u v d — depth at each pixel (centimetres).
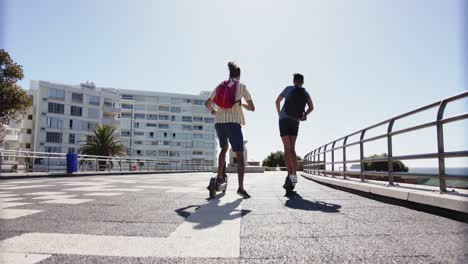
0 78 2344
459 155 341
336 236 246
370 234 251
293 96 578
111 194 549
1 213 345
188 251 209
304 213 349
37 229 267
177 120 9469
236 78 523
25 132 6034
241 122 519
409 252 202
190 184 844
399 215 335
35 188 699
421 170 440
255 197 509
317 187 779
